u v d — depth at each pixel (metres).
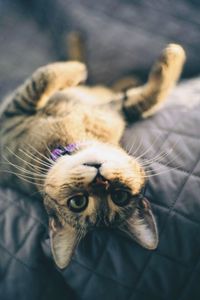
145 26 0.41
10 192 0.32
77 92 0.37
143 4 0.43
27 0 0.49
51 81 0.34
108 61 0.41
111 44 0.41
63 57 0.43
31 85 0.34
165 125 0.32
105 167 0.28
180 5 0.42
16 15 0.48
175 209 0.27
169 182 0.28
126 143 0.32
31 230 0.30
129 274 0.27
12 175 0.33
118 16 0.42
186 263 0.26
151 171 0.29
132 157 0.30
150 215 0.27
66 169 0.29
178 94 0.36
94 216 0.29
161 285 0.26
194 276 0.26
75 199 0.29
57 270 0.29
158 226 0.27
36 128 0.34
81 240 0.28
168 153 0.30
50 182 0.30
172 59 0.33
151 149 0.30
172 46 0.34
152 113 0.34
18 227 0.30
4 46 0.46
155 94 0.34
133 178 0.29
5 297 0.28
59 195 0.29
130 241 0.28
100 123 0.34
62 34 0.44
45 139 0.33
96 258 0.28
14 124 0.35
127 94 0.36
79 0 0.44
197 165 0.29
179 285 0.26
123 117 0.34
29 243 0.29
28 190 0.32
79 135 0.33
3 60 0.45
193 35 0.40
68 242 0.28
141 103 0.34
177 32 0.40
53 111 0.35
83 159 0.29
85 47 0.42
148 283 0.26
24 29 0.47
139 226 0.27
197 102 0.33
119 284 0.27
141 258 0.27
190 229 0.26
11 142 0.35
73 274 0.28
